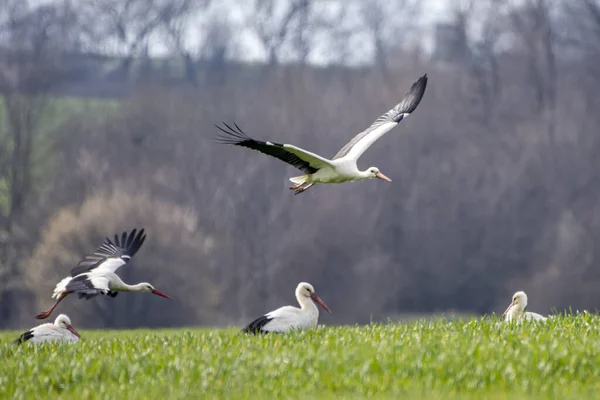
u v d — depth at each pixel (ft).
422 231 151.64
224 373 36.42
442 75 181.06
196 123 170.30
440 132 165.07
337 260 146.92
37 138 176.24
